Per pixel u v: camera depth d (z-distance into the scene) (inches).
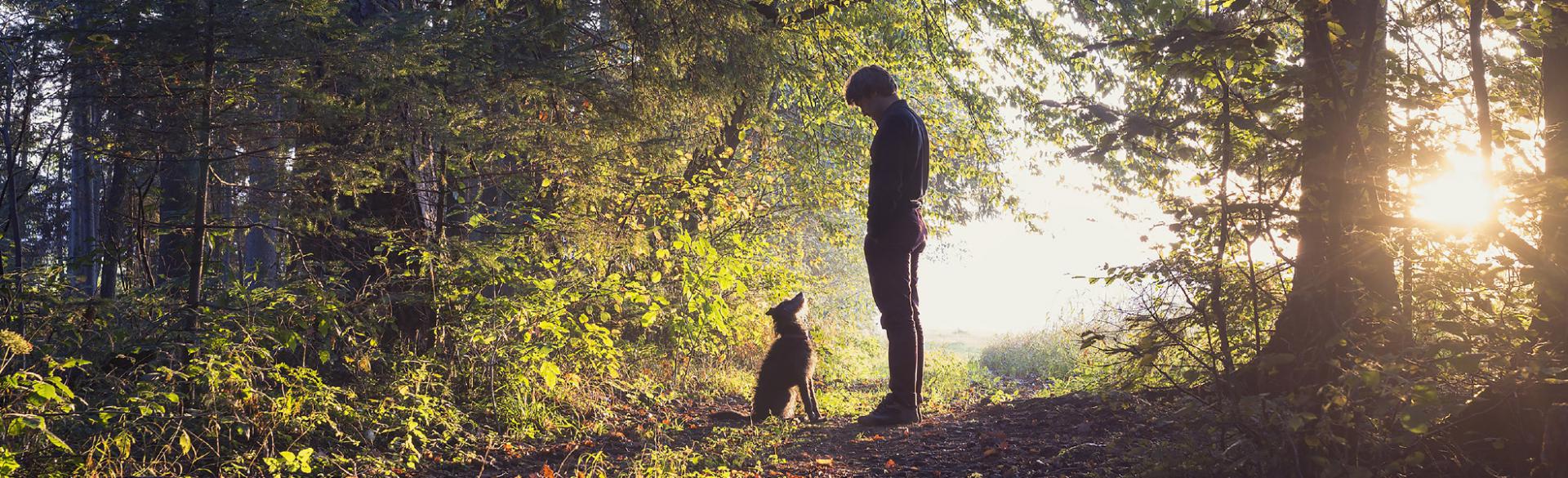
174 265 219.8
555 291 235.1
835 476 160.1
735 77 267.0
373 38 185.0
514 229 232.2
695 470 166.4
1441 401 86.8
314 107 177.6
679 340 306.0
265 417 165.0
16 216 180.4
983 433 187.0
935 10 461.1
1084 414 192.9
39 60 163.3
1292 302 103.1
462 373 215.5
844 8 375.9
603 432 213.9
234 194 191.3
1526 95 130.1
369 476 163.8
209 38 163.8
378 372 204.5
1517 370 89.4
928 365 402.9
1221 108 110.9
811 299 478.0
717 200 314.0
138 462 150.0
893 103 183.6
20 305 161.6
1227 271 108.7
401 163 206.4
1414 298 97.9
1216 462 112.2
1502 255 92.5
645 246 244.5
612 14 260.5
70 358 148.5
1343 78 103.2
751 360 373.1
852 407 273.6
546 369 207.6
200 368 158.1
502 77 220.4
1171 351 120.3
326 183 196.7
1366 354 91.2
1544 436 98.2
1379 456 99.3
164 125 169.0
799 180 430.0
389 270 214.1
